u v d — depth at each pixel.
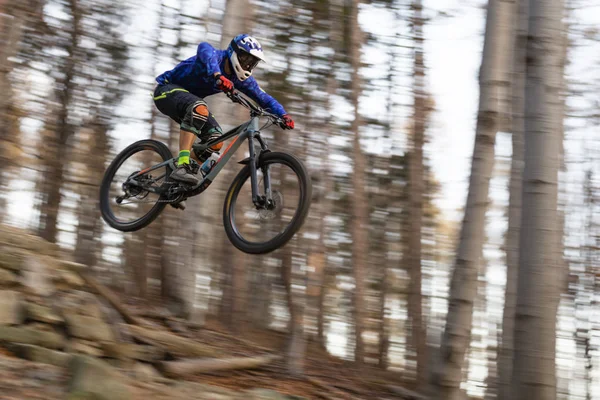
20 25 9.77
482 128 6.12
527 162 4.71
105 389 3.58
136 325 6.54
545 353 4.47
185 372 5.73
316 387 7.16
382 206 13.89
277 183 4.79
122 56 12.15
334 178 13.20
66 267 6.15
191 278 9.14
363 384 8.91
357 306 12.24
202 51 4.53
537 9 4.82
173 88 4.87
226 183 9.95
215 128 4.95
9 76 10.02
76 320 5.25
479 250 5.98
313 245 12.09
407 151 13.29
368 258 14.05
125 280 12.67
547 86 4.72
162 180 5.21
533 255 4.57
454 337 5.89
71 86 12.13
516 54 6.79
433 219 15.09
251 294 14.41
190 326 8.67
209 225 9.29
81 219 13.17
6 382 3.57
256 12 11.77
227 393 4.73
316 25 12.36
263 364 7.38
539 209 4.61
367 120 13.05
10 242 6.19
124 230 5.36
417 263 12.25
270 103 4.79
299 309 11.27
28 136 12.20
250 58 4.62
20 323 4.95
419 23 12.28
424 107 12.62
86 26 11.82
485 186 6.04
